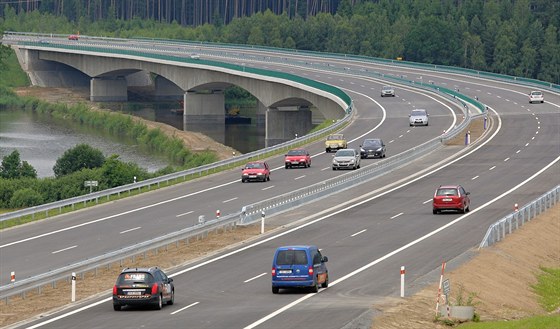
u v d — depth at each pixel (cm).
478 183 19550
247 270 12169
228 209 17525
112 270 12762
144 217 17188
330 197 18488
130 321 9294
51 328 9162
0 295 10562
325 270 10912
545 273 13000
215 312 9638
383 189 19212
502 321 9719
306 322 9056
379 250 13262
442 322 9344
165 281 10081
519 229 14812
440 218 15812
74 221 17150
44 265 13350
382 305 9819
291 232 15025
